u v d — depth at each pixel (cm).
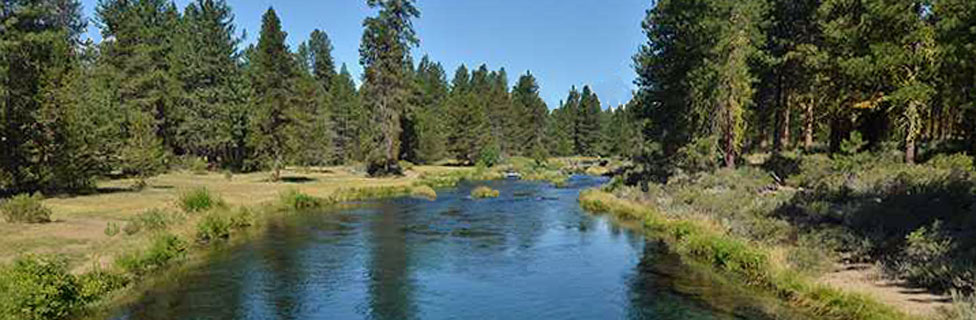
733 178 3541
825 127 5162
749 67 4091
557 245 2430
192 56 6656
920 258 1548
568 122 13975
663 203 3262
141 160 4272
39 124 3506
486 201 4175
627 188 4191
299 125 5603
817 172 3206
